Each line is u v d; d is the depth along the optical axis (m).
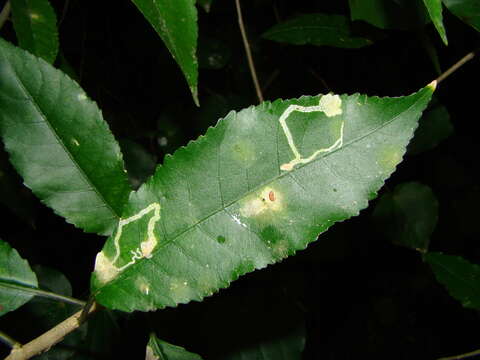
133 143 0.36
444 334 0.67
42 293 0.13
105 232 0.13
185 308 0.24
